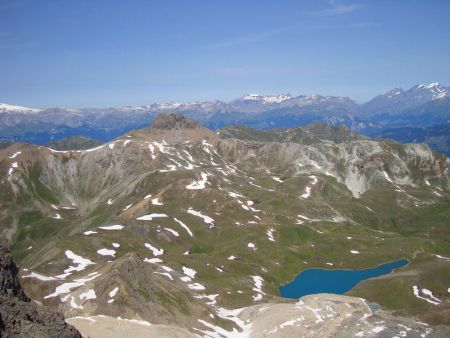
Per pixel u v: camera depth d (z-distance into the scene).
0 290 79.75
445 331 134.50
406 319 147.50
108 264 153.25
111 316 121.56
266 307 158.12
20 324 72.94
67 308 126.69
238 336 139.12
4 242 89.62
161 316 129.50
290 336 133.50
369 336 129.50
